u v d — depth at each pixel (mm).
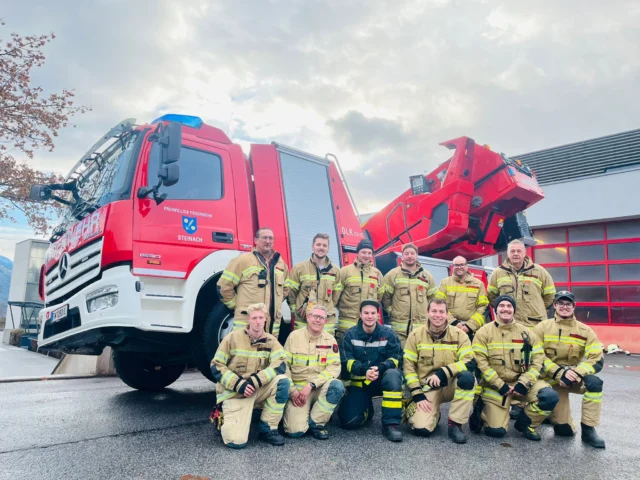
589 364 4184
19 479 2814
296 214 5648
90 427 4098
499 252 8594
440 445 3891
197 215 4738
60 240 5336
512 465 3393
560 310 4477
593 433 4012
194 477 2941
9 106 12469
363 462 3361
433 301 4340
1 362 11906
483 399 4320
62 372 9336
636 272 13922
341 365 4387
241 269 4461
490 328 4402
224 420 3729
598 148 15305
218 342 4723
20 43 12375
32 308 19828
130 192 4391
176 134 4414
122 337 4297
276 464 3252
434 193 7680
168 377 6355
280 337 5402
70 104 13195
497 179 7711
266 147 5641
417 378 4281
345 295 5273
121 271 4191
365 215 8953
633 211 13672
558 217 14883
